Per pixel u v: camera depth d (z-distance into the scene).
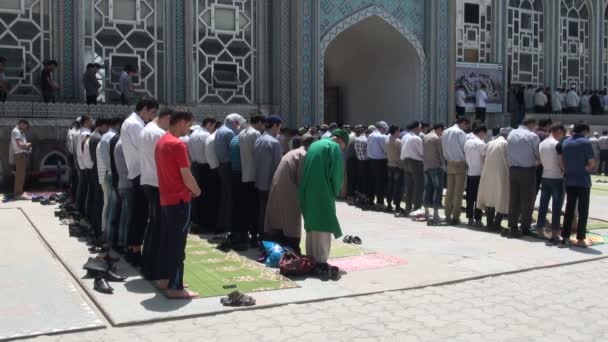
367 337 3.88
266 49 13.82
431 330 4.02
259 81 13.75
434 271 5.59
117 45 12.45
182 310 4.36
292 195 5.92
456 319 4.26
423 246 6.79
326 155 5.36
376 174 9.77
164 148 4.63
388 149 9.43
